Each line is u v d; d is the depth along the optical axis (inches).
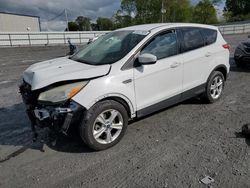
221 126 167.3
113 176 117.7
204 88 199.9
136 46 151.8
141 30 167.9
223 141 146.3
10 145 150.8
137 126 171.2
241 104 209.2
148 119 182.2
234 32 1605.6
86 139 134.7
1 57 614.9
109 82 136.9
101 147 140.1
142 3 2664.9
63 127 128.2
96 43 184.2
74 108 126.8
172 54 171.2
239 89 256.8
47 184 113.7
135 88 149.4
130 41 159.6
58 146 147.4
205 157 129.9
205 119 179.9
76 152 140.6
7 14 1879.9
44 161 132.6
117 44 164.2
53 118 127.3
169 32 172.2
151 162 127.8
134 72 147.7
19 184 114.3
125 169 122.9
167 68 164.7
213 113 190.7
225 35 1389.0
